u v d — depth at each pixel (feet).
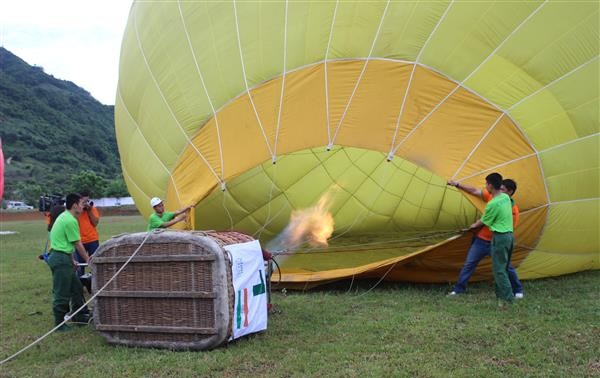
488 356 15.11
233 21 26.37
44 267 36.65
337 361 15.10
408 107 23.72
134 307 17.03
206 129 25.72
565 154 23.59
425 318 19.34
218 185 24.89
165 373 14.75
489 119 23.34
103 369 15.20
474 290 24.21
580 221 24.56
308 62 24.71
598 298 21.90
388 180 40.19
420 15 24.12
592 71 23.70
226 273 16.15
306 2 25.41
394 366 14.55
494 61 23.65
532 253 25.08
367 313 20.53
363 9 24.67
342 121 23.90
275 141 24.32
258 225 36.94
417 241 31.40
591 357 14.80
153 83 28.35
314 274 26.37
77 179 199.21
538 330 17.31
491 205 21.17
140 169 28.76
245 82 25.29
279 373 14.39
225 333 16.03
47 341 18.44
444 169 23.17
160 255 16.57
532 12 23.61
